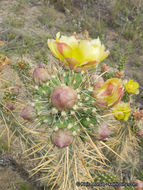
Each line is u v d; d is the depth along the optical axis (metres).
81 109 0.17
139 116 0.27
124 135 0.29
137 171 0.41
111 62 0.66
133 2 0.92
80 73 0.18
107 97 0.17
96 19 0.87
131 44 0.73
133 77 0.63
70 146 0.20
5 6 0.85
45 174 0.33
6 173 0.36
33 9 0.86
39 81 0.17
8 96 0.24
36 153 0.30
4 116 0.25
